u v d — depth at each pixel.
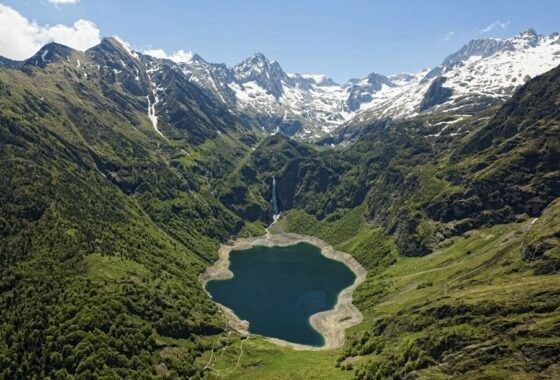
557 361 163.50
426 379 176.75
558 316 180.38
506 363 170.75
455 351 184.75
